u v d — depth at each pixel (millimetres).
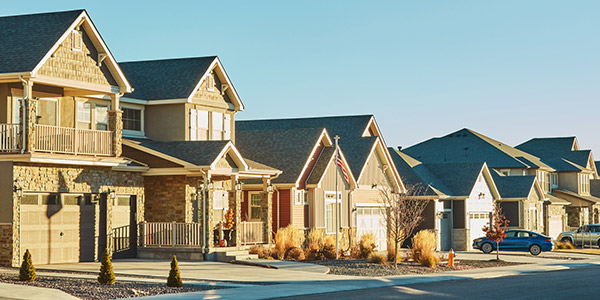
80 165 31875
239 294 22688
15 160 28859
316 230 41719
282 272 29984
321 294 23609
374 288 26094
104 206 33250
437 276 31312
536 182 67375
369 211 49188
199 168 34031
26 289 22172
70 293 21859
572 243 62250
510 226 63594
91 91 32250
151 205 36188
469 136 77375
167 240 34781
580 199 77000
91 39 32031
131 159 35500
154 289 23406
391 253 38938
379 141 50125
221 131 40625
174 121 38094
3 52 29953
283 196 42406
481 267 37812
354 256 41281
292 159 43312
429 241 38906
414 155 76938
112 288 23141
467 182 57344
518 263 40875
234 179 36719
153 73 40031
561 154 84500
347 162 48375
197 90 38625
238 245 36281
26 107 28734
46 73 29656
